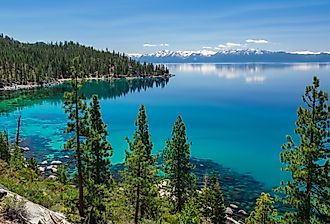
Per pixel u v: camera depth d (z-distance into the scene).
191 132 85.75
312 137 22.42
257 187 49.88
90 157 26.83
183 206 37.19
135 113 114.25
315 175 22.06
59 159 60.50
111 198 27.92
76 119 24.31
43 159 60.50
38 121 96.44
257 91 186.25
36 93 160.88
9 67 187.50
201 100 146.50
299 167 22.86
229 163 61.34
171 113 113.81
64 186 31.97
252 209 42.53
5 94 154.62
